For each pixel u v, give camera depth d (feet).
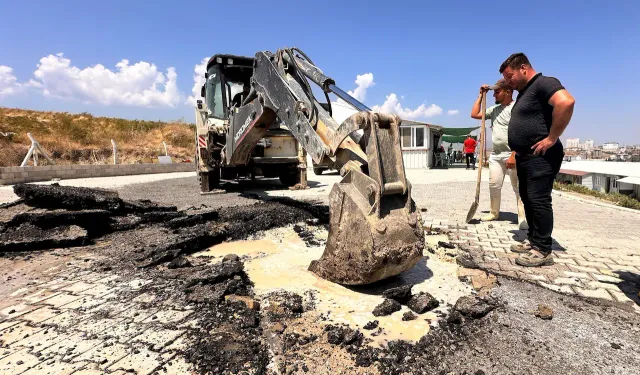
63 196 16.79
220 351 7.41
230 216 19.34
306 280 11.30
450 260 13.17
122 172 56.95
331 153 12.01
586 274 11.66
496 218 19.92
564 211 22.80
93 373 6.73
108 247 14.67
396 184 10.07
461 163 106.42
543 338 7.99
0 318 8.89
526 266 12.42
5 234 14.62
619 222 19.43
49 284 10.98
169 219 18.92
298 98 14.23
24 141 71.72
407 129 74.49
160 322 8.63
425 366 7.04
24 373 6.74
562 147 11.96
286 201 24.56
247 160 23.22
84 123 88.84
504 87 16.63
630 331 8.29
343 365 7.07
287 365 7.04
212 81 29.63
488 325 8.56
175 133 97.71
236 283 10.64
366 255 9.61
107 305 9.54
